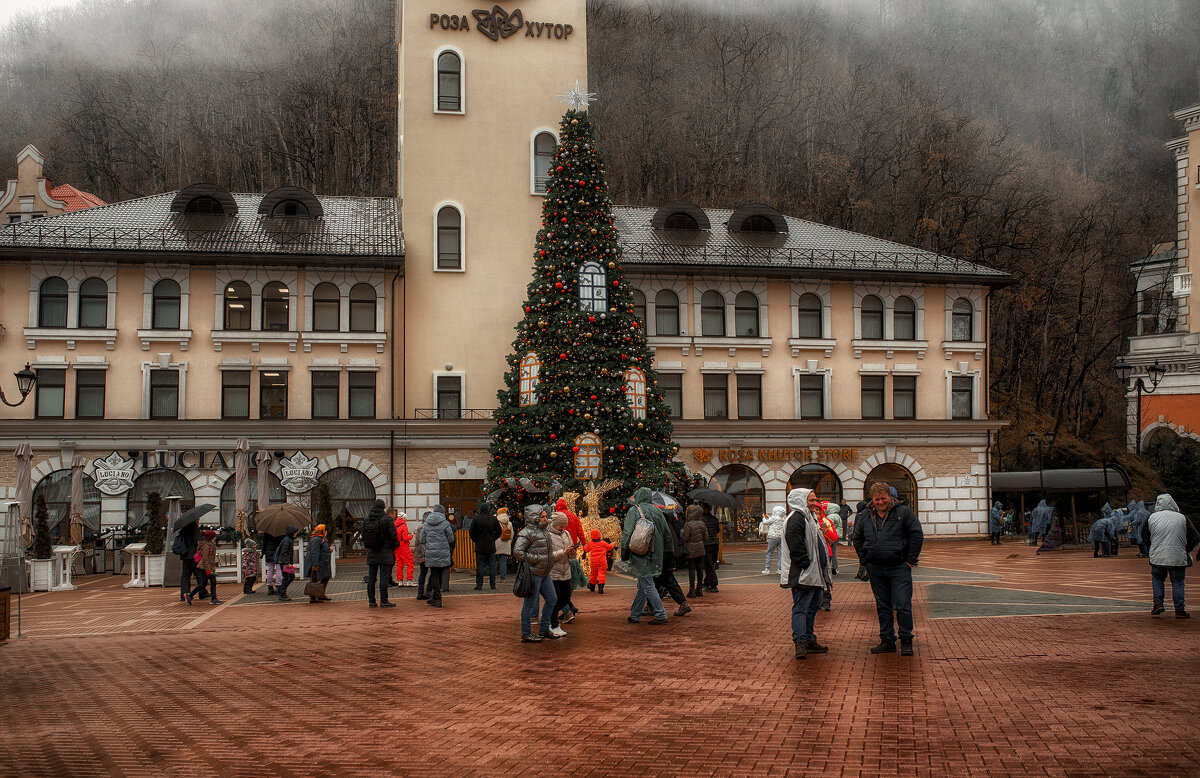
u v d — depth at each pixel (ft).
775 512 91.45
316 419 131.64
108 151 344.08
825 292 150.30
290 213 143.95
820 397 149.89
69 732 32.71
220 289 132.46
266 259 131.44
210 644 53.78
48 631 62.18
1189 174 192.85
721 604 65.16
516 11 144.77
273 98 348.59
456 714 34.22
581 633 53.36
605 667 42.42
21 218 219.20
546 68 145.28
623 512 107.65
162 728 33.06
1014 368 262.06
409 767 27.63
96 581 106.22
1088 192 309.22
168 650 51.90
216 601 77.20
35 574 94.38
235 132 345.92
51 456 126.11
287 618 65.26
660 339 144.05
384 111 334.24
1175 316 215.72
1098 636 48.32
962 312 155.94
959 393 154.92
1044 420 247.29
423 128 141.38
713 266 144.25
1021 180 290.35
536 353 116.16
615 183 328.70
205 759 28.94
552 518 52.65
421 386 138.21
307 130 337.72
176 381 131.23
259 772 27.45
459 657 46.57
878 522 43.88
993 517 145.07
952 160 280.51
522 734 31.09
